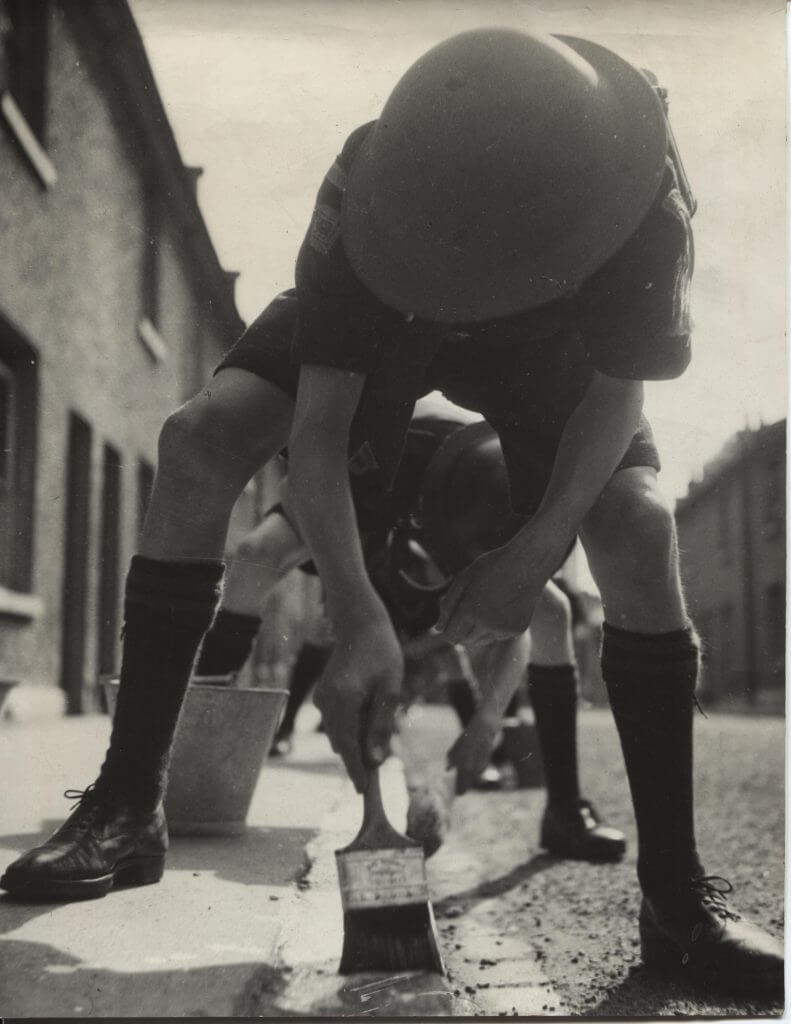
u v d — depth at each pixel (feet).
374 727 4.50
